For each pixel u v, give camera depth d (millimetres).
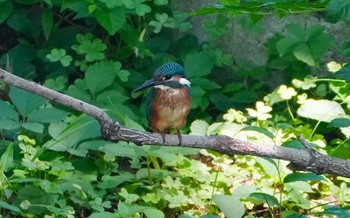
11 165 9539
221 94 12094
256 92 12219
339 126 8820
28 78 12492
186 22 12242
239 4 8352
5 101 11211
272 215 9742
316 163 8516
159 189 10055
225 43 12508
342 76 7934
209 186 10242
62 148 10141
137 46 12102
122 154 10047
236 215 9070
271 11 12148
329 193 10438
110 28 11203
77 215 9906
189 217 9375
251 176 10602
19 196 9484
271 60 12117
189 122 11867
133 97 12086
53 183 9250
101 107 11234
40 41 12875
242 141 8406
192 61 11992
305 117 10953
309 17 12055
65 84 12188
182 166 10352
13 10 12906
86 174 10375
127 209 8953
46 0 11750
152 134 8234
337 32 11961
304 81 11664
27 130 10875
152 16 12609
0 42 13406
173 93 9391
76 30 12852
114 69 11602
